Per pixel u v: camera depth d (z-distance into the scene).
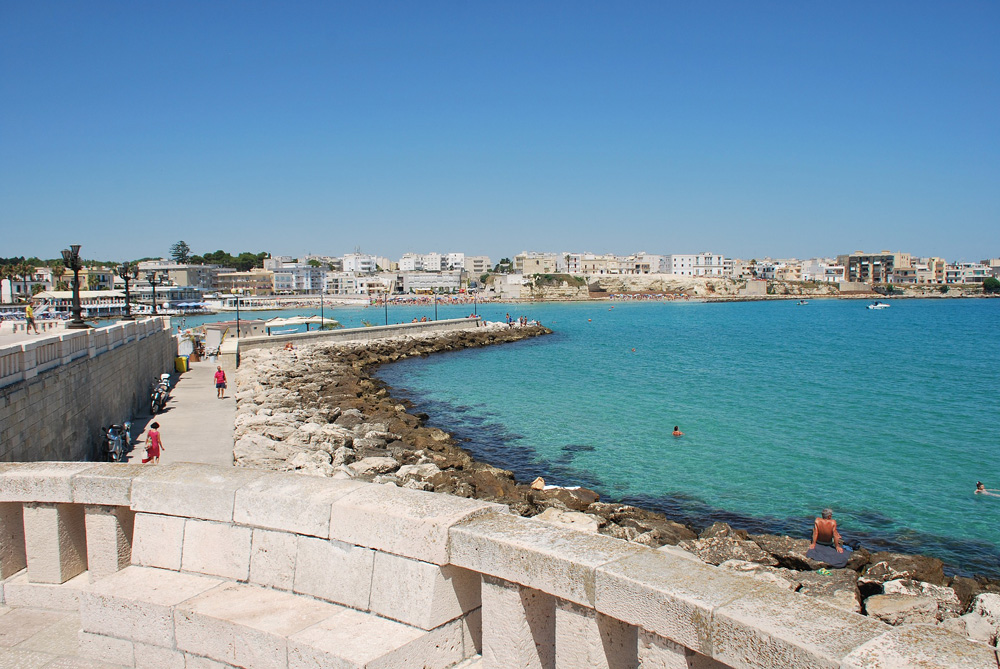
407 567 5.23
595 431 32.84
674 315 162.25
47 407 17.86
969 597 14.19
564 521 17.48
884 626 3.67
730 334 102.56
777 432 32.59
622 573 4.26
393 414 33.62
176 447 24.66
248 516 5.99
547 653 5.01
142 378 33.62
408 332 79.75
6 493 6.46
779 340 91.19
